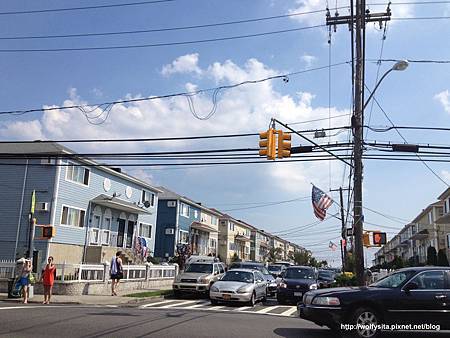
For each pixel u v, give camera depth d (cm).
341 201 4194
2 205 3125
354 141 1972
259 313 1716
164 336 1056
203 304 2030
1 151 3150
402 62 1780
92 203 3516
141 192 4319
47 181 3100
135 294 2292
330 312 1106
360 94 1981
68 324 1188
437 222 4812
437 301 1098
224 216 7612
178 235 5472
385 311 1098
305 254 11850
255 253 9525
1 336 998
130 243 4106
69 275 2200
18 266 2095
